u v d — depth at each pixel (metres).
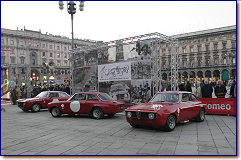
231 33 62.38
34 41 73.25
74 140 6.50
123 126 8.67
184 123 9.08
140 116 7.58
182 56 71.75
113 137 6.81
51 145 5.98
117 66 14.63
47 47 76.44
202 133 7.12
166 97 8.79
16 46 69.00
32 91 21.81
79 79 17.38
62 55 80.88
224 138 6.39
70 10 17.09
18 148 5.71
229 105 10.96
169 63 71.31
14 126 8.95
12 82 24.12
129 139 6.53
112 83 14.90
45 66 39.88
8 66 23.75
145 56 13.15
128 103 13.94
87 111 10.78
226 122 9.10
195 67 68.44
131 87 13.83
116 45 14.70
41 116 11.96
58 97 14.63
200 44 68.19
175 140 6.30
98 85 15.83
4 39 66.44
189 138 6.49
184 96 8.92
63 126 8.83
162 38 13.41
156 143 6.00
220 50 64.12
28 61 71.38
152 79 12.78
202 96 12.36
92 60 16.34
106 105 10.48
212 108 11.42
